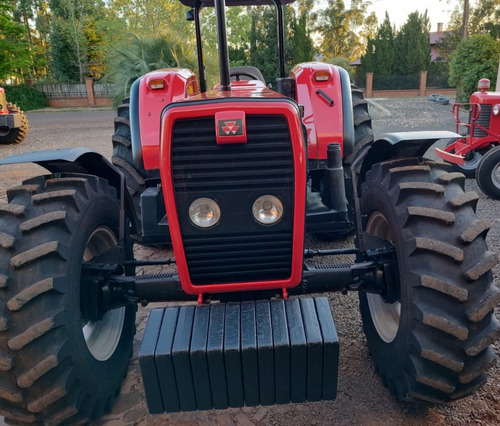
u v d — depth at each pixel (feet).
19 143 43.78
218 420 7.94
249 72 14.51
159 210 9.20
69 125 59.72
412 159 7.66
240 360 6.25
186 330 6.49
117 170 8.96
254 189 6.63
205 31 73.97
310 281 7.50
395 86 92.79
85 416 7.07
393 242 7.50
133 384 9.02
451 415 7.69
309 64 12.86
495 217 16.99
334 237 14.29
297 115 6.35
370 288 7.68
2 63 93.86
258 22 87.10
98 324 8.54
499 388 8.22
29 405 6.35
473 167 21.62
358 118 13.85
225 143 6.27
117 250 8.12
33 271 6.39
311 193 10.50
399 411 7.86
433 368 6.56
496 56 50.55
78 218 7.17
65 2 111.45
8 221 6.73
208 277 7.18
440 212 6.57
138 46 44.65
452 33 115.85
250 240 6.91
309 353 6.22
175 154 6.41
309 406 8.13
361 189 8.79
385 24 104.42
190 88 14.05
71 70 116.67
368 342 8.77
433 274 6.41
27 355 6.20
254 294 7.42
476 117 20.95
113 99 46.68
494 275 12.15
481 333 6.42
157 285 7.59
